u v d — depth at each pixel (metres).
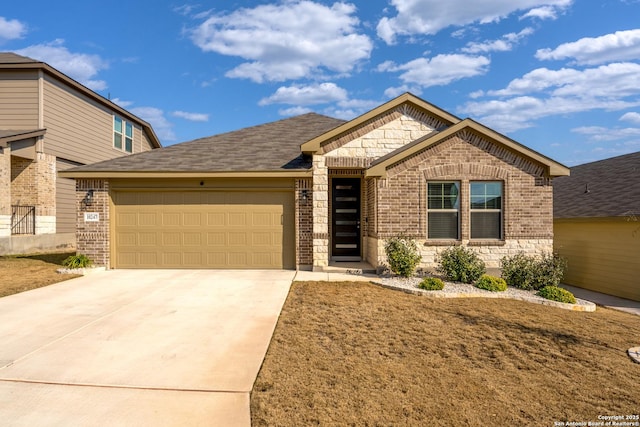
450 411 4.00
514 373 4.92
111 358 5.12
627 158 15.51
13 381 4.46
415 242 10.61
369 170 10.44
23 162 16.36
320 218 11.36
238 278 10.24
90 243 11.50
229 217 11.64
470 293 8.75
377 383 4.55
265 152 12.82
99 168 11.33
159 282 9.72
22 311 7.20
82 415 3.80
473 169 10.77
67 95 18.05
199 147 13.38
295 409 3.96
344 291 8.93
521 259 9.93
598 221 11.33
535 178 10.86
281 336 6.00
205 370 4.80
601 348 5.85
